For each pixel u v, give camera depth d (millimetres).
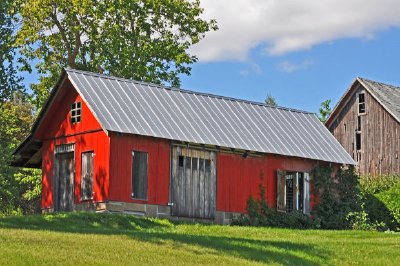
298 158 44031
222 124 42656
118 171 37906
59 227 32656
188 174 40031
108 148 37875
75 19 56125
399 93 63094
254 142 42594
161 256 25062
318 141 46156
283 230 36906
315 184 44688
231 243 29000
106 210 37406
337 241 32375
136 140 38562
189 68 58281
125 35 57281
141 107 40219
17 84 57438
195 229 36062
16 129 54531
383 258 29297
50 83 56844
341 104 62594
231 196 41500
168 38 57906
